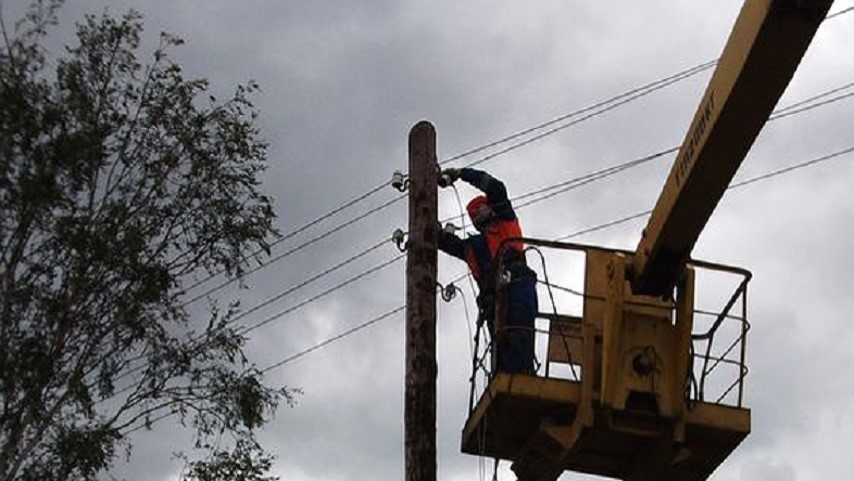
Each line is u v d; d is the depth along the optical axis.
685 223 13.59
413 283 14.84
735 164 12.82
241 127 19.08
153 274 18.20
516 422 15.06
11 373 17.42
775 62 11.69
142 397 18.17
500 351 15.21
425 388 14.41
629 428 14.55
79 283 18.19
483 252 15.77
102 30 19.14
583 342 14.84
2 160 18.38
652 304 14.74
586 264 15.15
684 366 14.54
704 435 14.77
